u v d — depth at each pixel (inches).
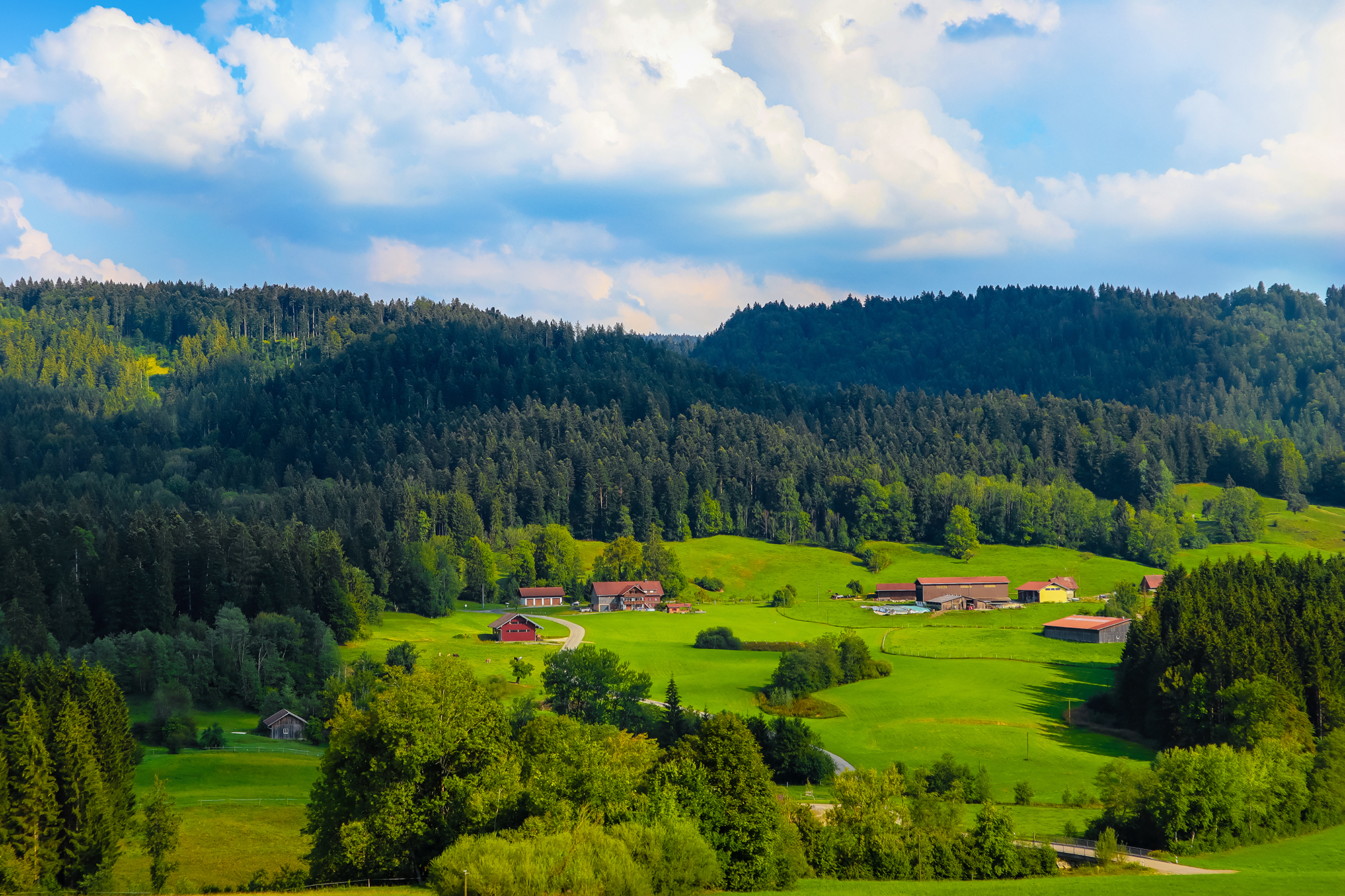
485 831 1999.3
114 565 5797.2
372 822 2055.9
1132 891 2075.5
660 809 1996.8
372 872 2049.7
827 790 3634.4
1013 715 4827.8
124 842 2797.7
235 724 4660.4
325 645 5374.0
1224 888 2102.6
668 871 1840.6
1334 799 3147.1
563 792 2074.3
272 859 2775.6
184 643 4968.0
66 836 2518.5
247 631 5206.7
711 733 2262.6
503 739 2263.8
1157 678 4598.9
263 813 3238.2
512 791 2085.4
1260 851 2805.1
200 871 2662.4
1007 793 3602.4
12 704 2851.9
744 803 2164.1
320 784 2253.9
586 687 4318.4
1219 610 4965.6
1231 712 4042.8
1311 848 2839.6
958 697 5137.8
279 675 5108.3
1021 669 5802.2
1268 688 3954.2
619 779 2159.2
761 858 2107.5
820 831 2405.3
